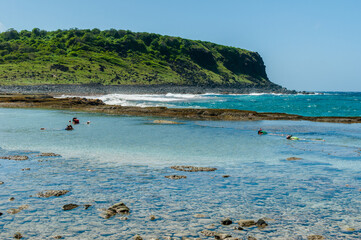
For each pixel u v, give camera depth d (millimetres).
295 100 136625
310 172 18391
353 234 10367
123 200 13336
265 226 10922
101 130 35875
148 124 42438
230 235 10000
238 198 13789
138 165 19578
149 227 10742
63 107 67250
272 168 19312
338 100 140500
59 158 21156
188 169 18625
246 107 89750
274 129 39469
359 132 37219
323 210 12484
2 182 15367
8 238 9742
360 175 17750
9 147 24781
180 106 84562
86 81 179250
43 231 10305
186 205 12883
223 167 19484
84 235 10062
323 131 38062
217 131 36719
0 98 74500
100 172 17719
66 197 13555
